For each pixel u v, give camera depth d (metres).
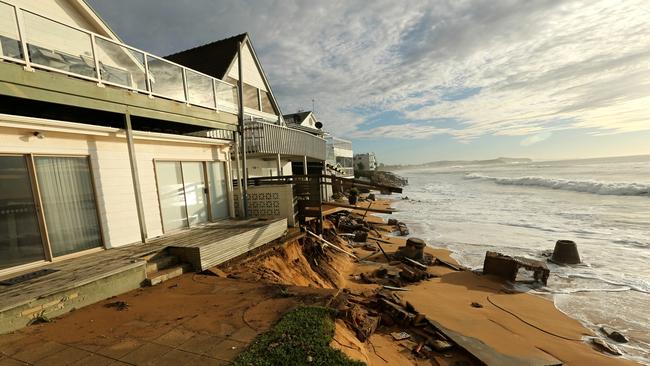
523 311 8.04
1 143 5.17
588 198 27.45
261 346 3.40
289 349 3.34
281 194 10.80
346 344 3.96
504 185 47.41
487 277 10.60
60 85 5.74
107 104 6.58
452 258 12.91
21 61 5.20
